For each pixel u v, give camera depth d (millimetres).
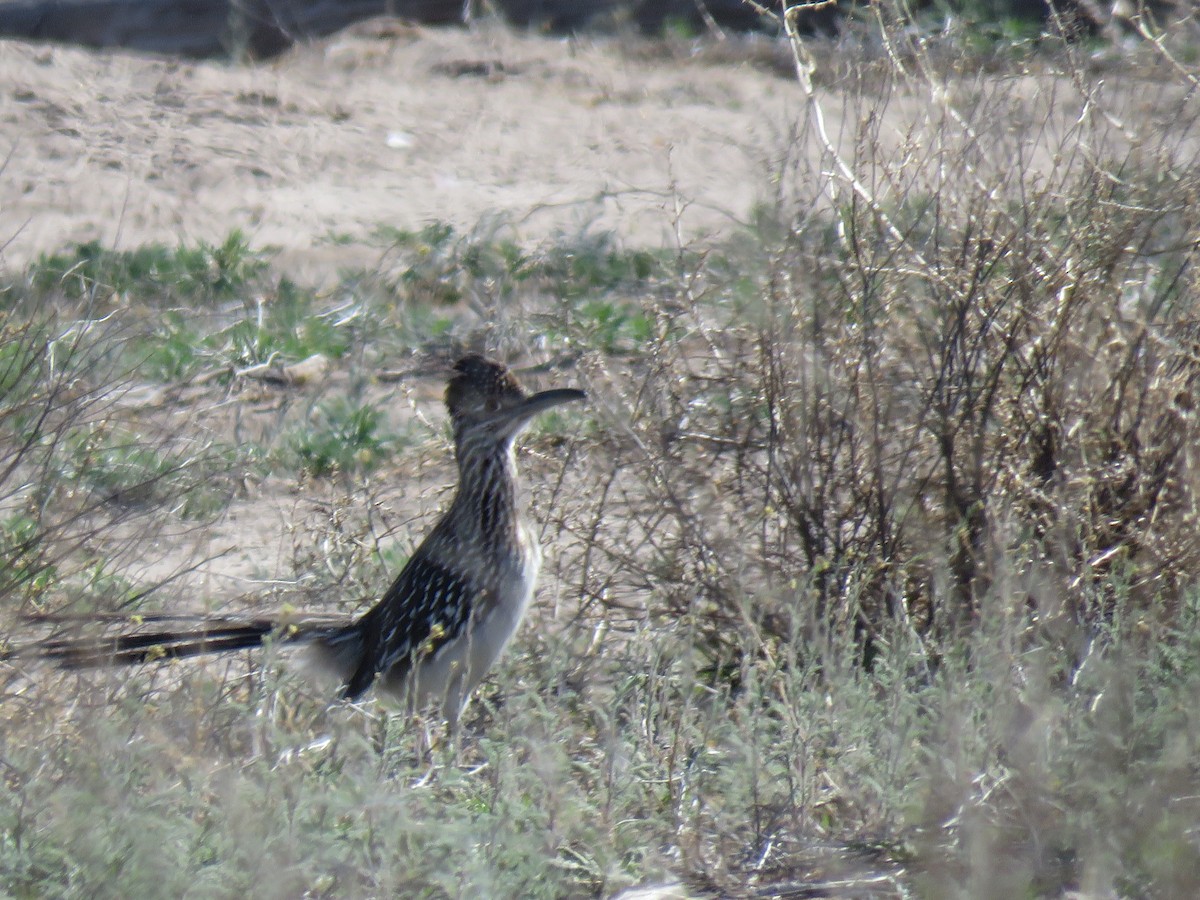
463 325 20578
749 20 36688
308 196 27969
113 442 16391
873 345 12234
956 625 10922
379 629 12531
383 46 35844
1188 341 12227
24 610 12156
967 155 12547
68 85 31703
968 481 12156
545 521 13344
